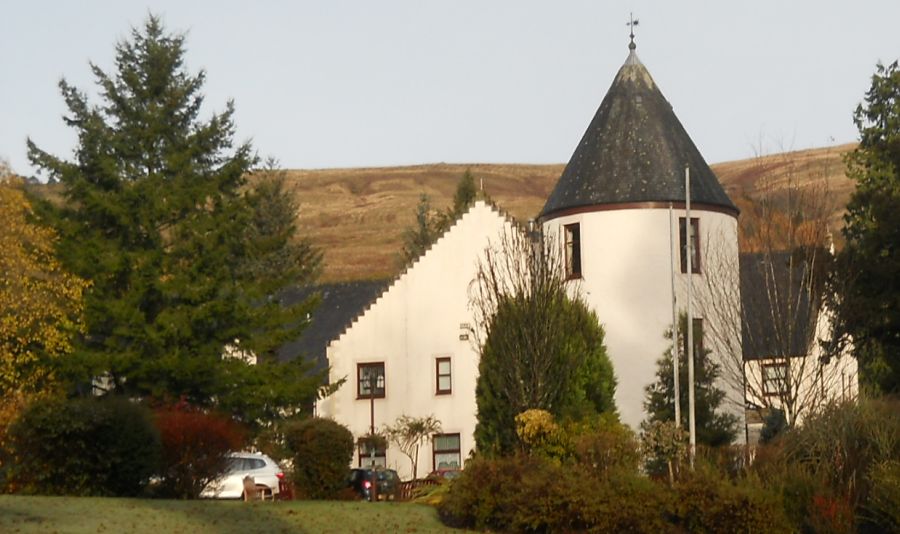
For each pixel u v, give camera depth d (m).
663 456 27.78
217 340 43.47
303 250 82.69
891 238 36.72
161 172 46.16
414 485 39.38
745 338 41.12
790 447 26.78
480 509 24.86
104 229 44.31
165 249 44.62
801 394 37.75
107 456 26.86
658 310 40.66
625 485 24.62
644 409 39.53
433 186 179.00
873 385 37.44
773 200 39.59
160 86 46.59
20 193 40.75
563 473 25.28
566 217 42.09
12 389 38.25
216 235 44.06
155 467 27.50
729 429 37.50
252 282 45.88
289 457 31.55
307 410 50.59
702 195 41.47
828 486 25.16
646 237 41.03
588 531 24.11
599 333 35.66
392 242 141.75
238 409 43.09
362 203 166.50
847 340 39.16
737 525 24.05
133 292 42.34
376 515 24.78
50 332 38.94
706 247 40.59
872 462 25.19
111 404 27.55
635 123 42.09
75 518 21.70
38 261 41.09
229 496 34.75
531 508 24.48
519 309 34.12
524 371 33.62
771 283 38.00
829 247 39.56
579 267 41.78
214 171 47.00
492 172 187.75
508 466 25.73
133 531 20.83
